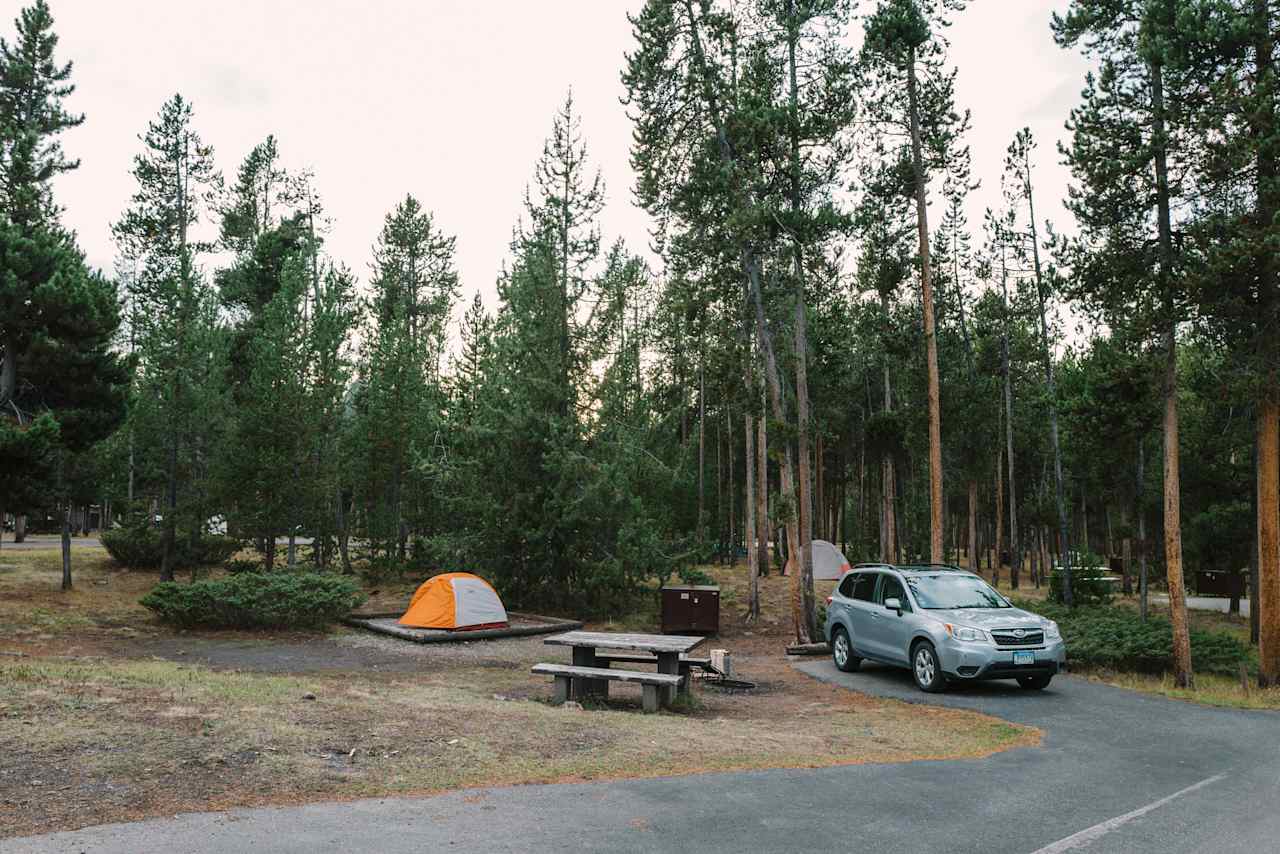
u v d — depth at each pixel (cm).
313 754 745
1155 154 1773
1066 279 1925
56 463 2438
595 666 1270
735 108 2128
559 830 565
